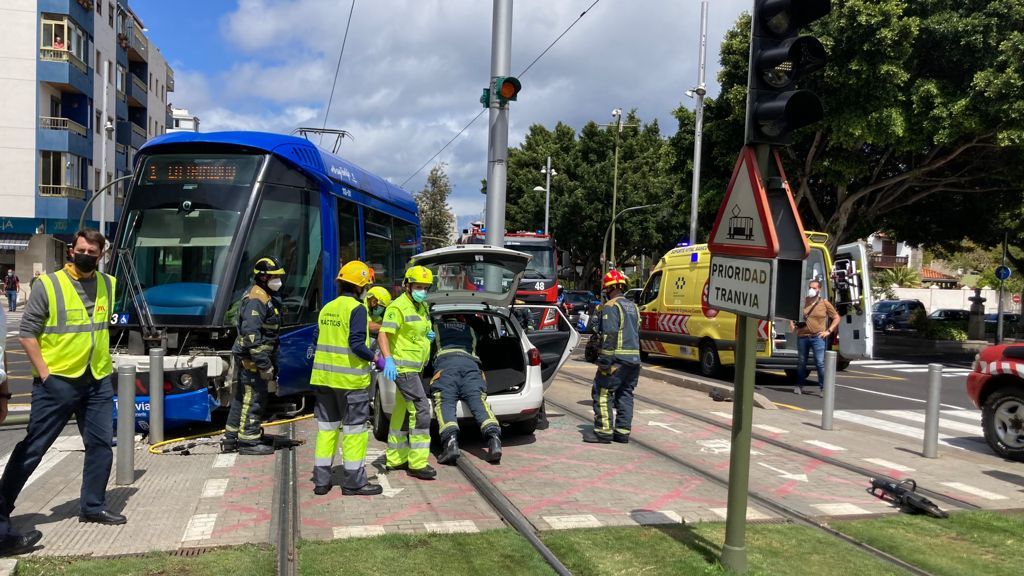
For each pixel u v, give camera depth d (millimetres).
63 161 35188
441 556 4867
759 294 4250
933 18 19609
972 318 29984
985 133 20172
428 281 6852
